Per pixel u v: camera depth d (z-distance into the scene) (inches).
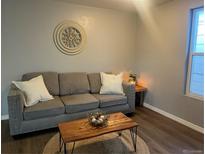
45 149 84.0
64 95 122.7
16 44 115.5
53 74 122.8
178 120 118.7
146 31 144.4
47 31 123.3
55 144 88.4
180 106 117.0
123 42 154.6
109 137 96.3
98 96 121.5
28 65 121.0
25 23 116.0
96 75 136.9
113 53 151.7
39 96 104.0
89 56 141.4
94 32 140.3
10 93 92.4
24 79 114.3
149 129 106.6
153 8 134.3
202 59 105.2
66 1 124.1
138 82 159.8
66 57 132.8
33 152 81.7
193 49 110.0
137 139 94.4
